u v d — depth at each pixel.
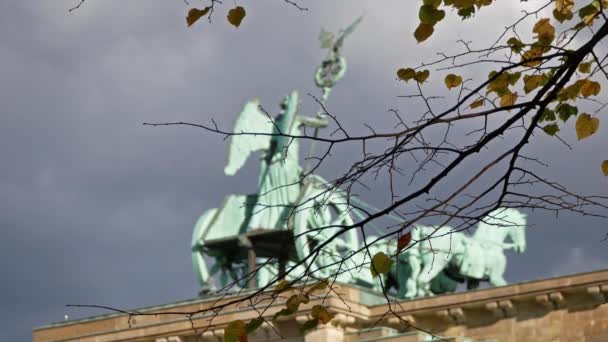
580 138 25.33
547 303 78.25
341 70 85.56
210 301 82.25
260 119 85.12
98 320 86.56
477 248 83.00
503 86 24.81
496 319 79.38
